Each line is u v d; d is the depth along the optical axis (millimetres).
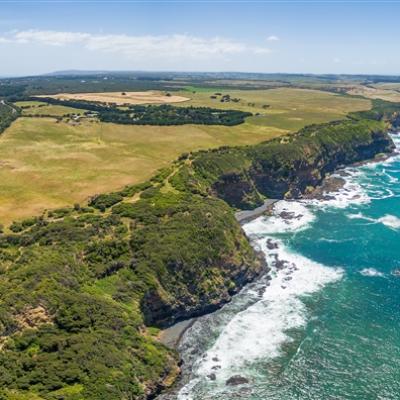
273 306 81562
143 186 110562
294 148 152625
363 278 91312
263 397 60219
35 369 53594
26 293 61719
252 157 144125
